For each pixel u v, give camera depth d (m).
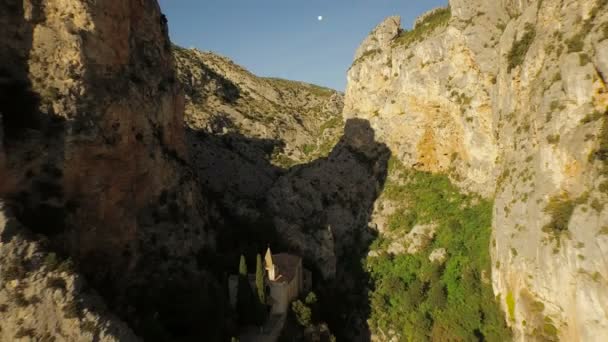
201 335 40.69
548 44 46.34
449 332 50.31
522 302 42.62
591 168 36.62
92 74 40.19
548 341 38.09
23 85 36.50
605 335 32.03
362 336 56.09
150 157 47.66
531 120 46.59
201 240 53.44
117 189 42.31
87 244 38.12
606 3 40.97
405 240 66.31
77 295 30.78
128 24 46.41
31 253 30.53
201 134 95.06
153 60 51.81
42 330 28.81
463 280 55.12
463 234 61.56
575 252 35.03
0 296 28.61
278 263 55.50
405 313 55.66
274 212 76.69
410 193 72.25
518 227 44.69
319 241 68.12
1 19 36.66
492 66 62.41
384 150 79.88
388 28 88.50
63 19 39.12
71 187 37.06
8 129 33.97
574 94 39.72
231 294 49.94
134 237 44.22
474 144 65.44
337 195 78.81
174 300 43.09
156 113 50.00
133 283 42.44
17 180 33.38
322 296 59.66
